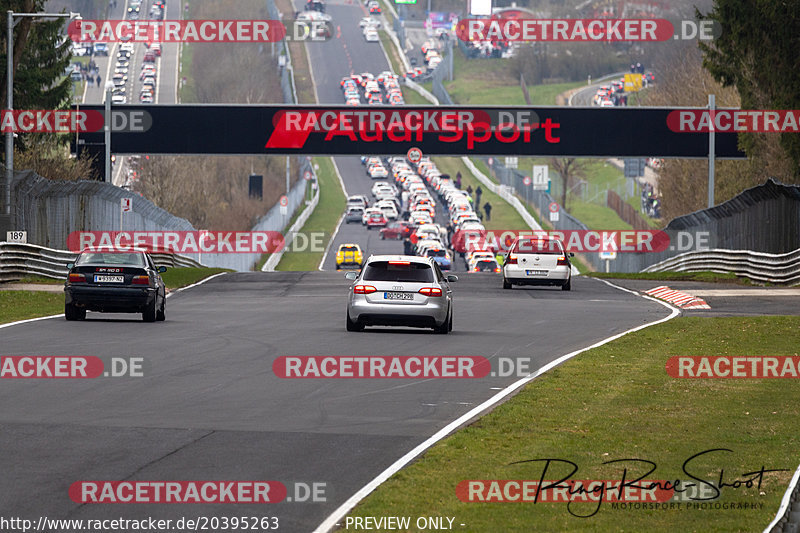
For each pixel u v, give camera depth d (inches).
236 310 4783.5
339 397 2411.4
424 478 1654.8
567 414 2228.1
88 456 1756.9
